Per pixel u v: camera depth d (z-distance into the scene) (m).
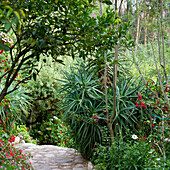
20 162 3.97
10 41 3.97
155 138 3.99
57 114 9.09
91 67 5.23
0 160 3.57
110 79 5.09
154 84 4.55
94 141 4.54
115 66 3.92
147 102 3.93
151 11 4.57
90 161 4.80
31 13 2.40
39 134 8.69
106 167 3.80
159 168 2.98
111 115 4.45
